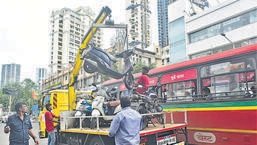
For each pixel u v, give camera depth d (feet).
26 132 15.98
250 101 20.56
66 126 24.97
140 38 210.38
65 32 225.15
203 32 92.07
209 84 24.57
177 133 20.76
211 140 23.43
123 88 34.96
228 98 22.44
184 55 101.50
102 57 22.99
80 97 29.63
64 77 174.09
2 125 87.35
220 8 84.23
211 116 23.63
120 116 13.15
